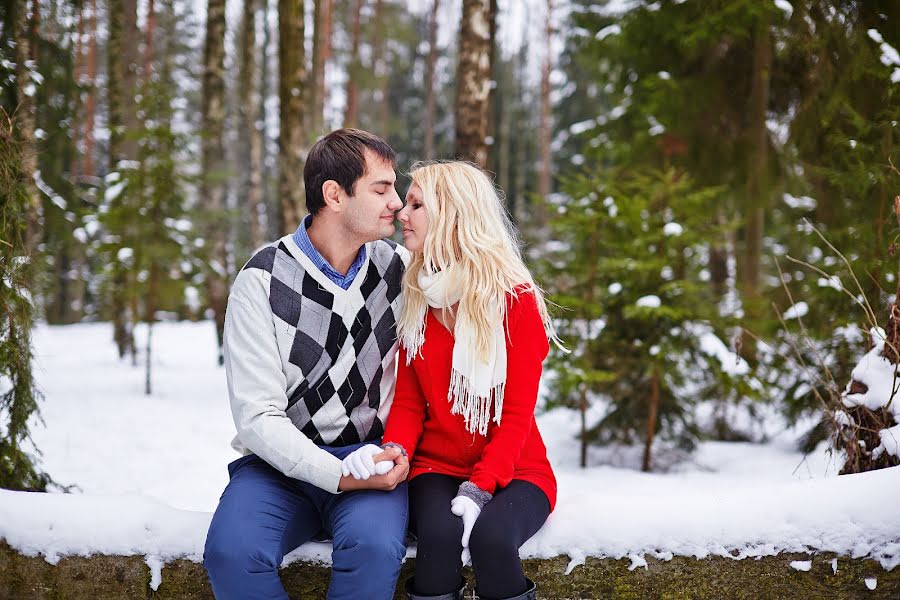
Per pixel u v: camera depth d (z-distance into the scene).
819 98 5.05
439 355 1.84
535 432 1.94
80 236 8.72
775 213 6.81
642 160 6.66
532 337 1.84
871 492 1.81
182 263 8.25
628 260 4.52
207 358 10.22
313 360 1.84
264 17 17.89
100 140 15.70
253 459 1.87
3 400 2.42
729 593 1.81
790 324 4.47
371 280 1.93
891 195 3.49
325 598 1.80
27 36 4.95
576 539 1.82
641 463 4.70
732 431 5.44
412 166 2.03
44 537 1.82
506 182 22.34
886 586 1.77
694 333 4.60
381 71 19.83
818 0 4.89
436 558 1.61
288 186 6.73
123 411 5.92
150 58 13.01
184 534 1.82
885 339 2.11
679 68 6.51
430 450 1.89
